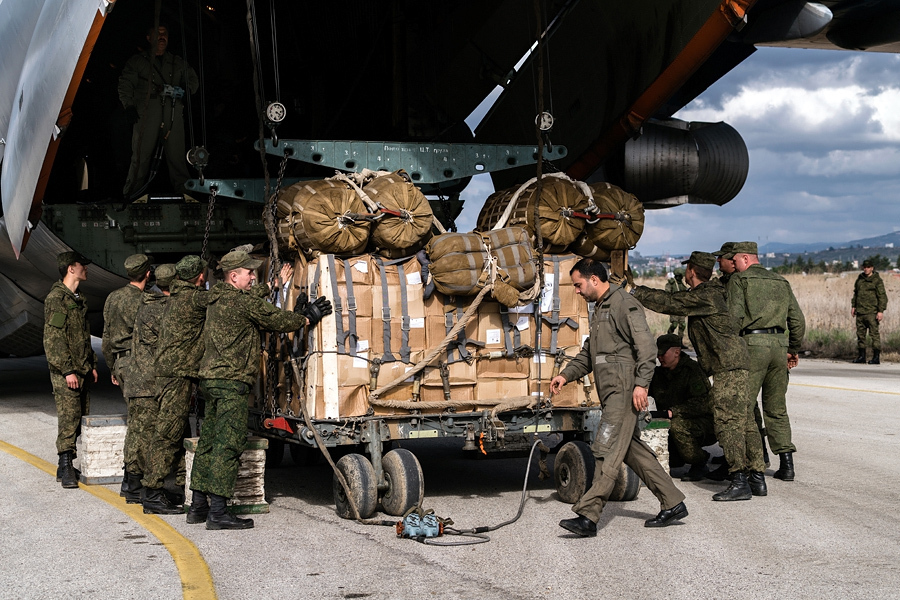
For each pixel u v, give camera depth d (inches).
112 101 534.3
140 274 293.4
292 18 520.7
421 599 171.0
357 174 265.1
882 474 300.7
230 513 239.5
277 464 332.8
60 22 288.2
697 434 294.4
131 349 271.0
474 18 475.2
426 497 271.4
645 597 171.3
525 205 277.9
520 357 266.1
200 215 390.9
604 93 436.8
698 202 470.0
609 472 218.2
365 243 251.9
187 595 174.2
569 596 172.2
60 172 534.3
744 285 287.1
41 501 269.4
